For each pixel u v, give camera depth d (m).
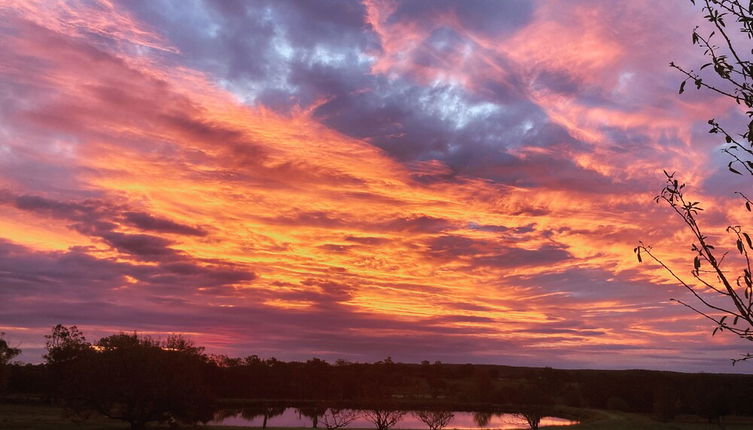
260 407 118.44
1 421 57.62
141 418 58.12
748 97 4.00
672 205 4.07
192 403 59.12
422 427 83.19
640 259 4.07
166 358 61.09
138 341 62.41
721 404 91.62
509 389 150.25
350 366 167.50
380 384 160.75
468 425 97.19
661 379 137.12
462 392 161.12
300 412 107.06
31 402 87.88
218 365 139.38
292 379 141.38
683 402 100.56
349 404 100.12
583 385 140.75
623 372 162.88
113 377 56.34
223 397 133.50
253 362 145.38
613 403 126.06
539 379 160.62
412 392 160.62
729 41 4.10
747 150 3.96
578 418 108.00
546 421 103.69
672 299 3.89
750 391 93.25
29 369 101.19
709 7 4.16
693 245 3.90
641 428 62.25
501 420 108.69
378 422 78.31
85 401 57.22
